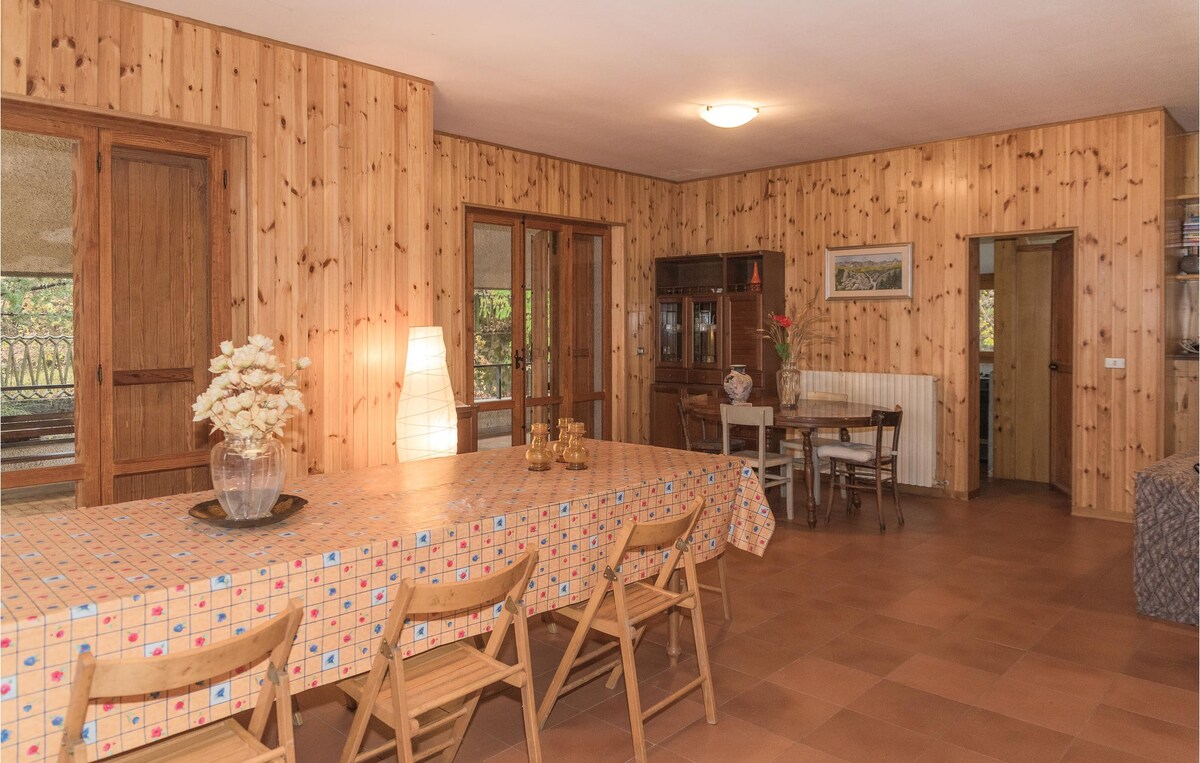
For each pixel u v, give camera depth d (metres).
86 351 3.78
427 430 4.57
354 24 4.00
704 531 3.34
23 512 3.65
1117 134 5.75
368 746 2.72
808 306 7.35
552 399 7.23
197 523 2.40
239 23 3.97
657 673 3.31
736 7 3.81
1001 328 7.34
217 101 3.99
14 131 3.54
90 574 1.93
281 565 2.02
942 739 2.77
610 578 2.68
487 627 2.48
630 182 7.73
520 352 6.93
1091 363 5.91
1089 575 4.57
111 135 3.80
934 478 6.62
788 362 6.14
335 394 4.47
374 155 4.64
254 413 2.30
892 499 6.57
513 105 5.44
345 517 2.48
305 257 4.34
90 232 3.77
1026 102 5.42
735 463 3.50
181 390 4.12
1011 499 6.56
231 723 2.07
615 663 3.13
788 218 7.46
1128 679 3.23
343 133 4.49
